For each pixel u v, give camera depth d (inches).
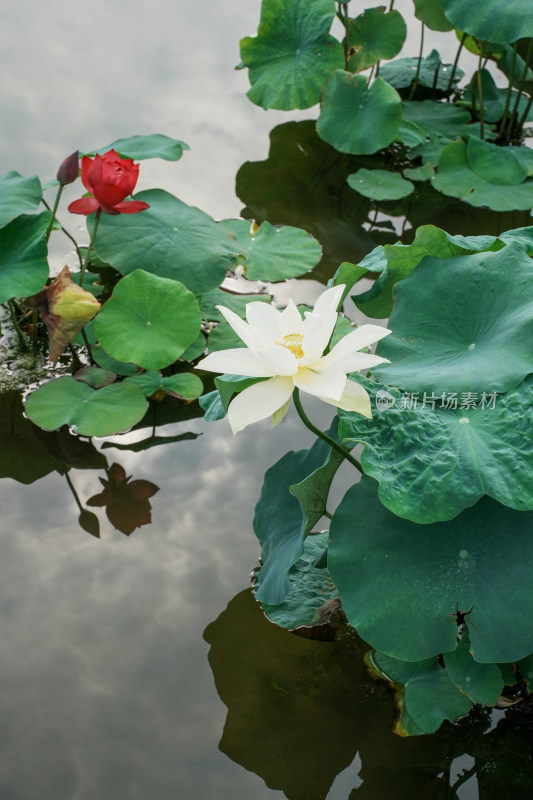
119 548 103.6
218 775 94.9
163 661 98.7
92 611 100.7
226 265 113.7
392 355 94.8
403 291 95.8
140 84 139.9
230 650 99.1
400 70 141.3
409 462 92.0
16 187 112.2
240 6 153.9
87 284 117.8
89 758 95.4
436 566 92.9
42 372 112.7
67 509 105.6
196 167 131.0
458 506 90.7
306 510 94.3
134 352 108.5
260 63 133.3
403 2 151.2
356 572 93.3
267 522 99.8
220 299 116.8
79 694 97.7
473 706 96.4
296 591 100.7
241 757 95.4
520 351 92.0
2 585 101.8
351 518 94.1
